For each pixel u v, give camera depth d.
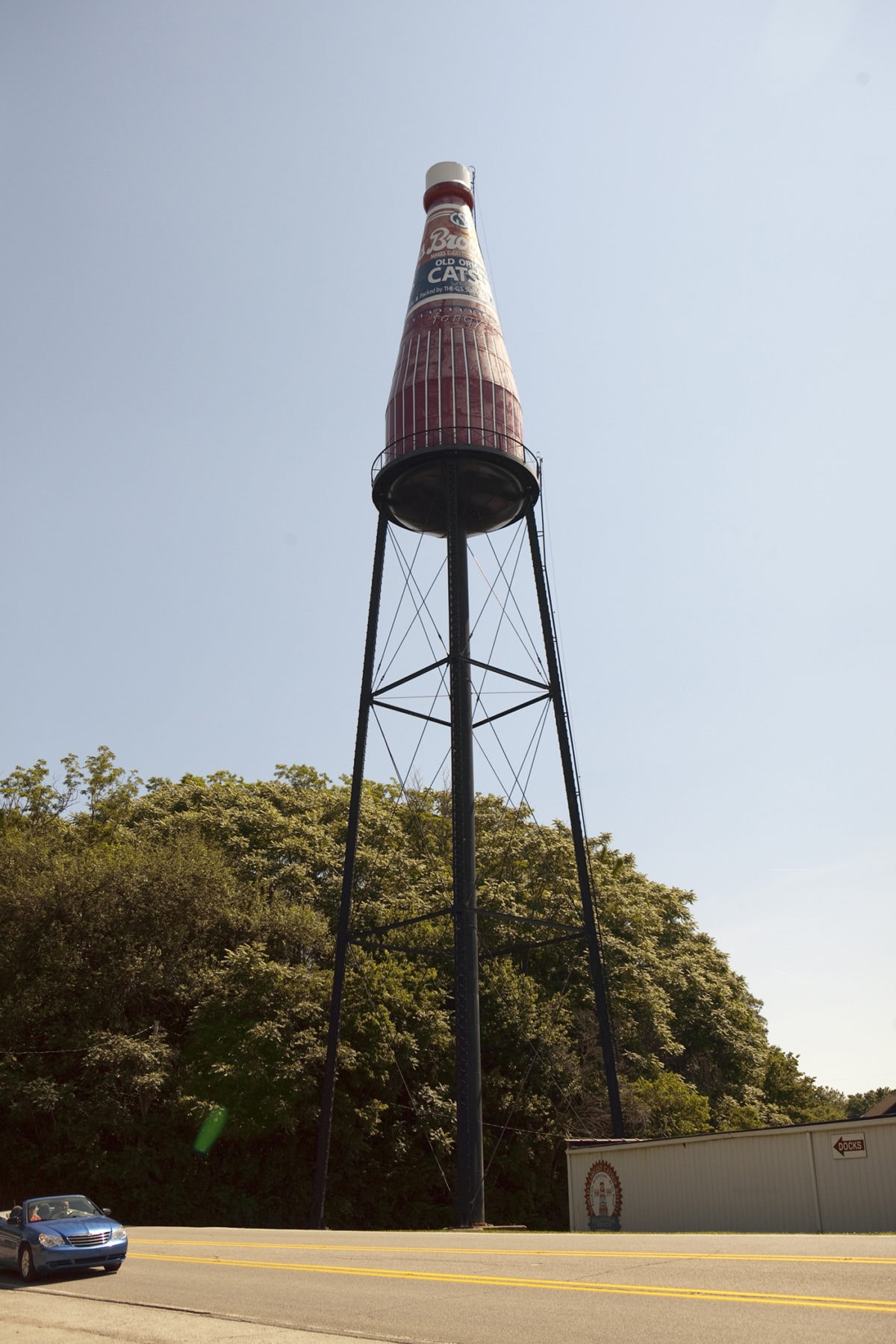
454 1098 40.47
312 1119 36.53
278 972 37.47
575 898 47.91
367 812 51.84
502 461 34.16
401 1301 12.29
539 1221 42.44
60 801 51.38
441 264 37.25
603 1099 42.81
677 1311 10.56
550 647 35.09
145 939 38.34
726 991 57.47
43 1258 15.80
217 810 50.00
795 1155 24.25
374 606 35.62
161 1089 35.47
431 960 43.97
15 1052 35.66
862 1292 11.12
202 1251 19.33
